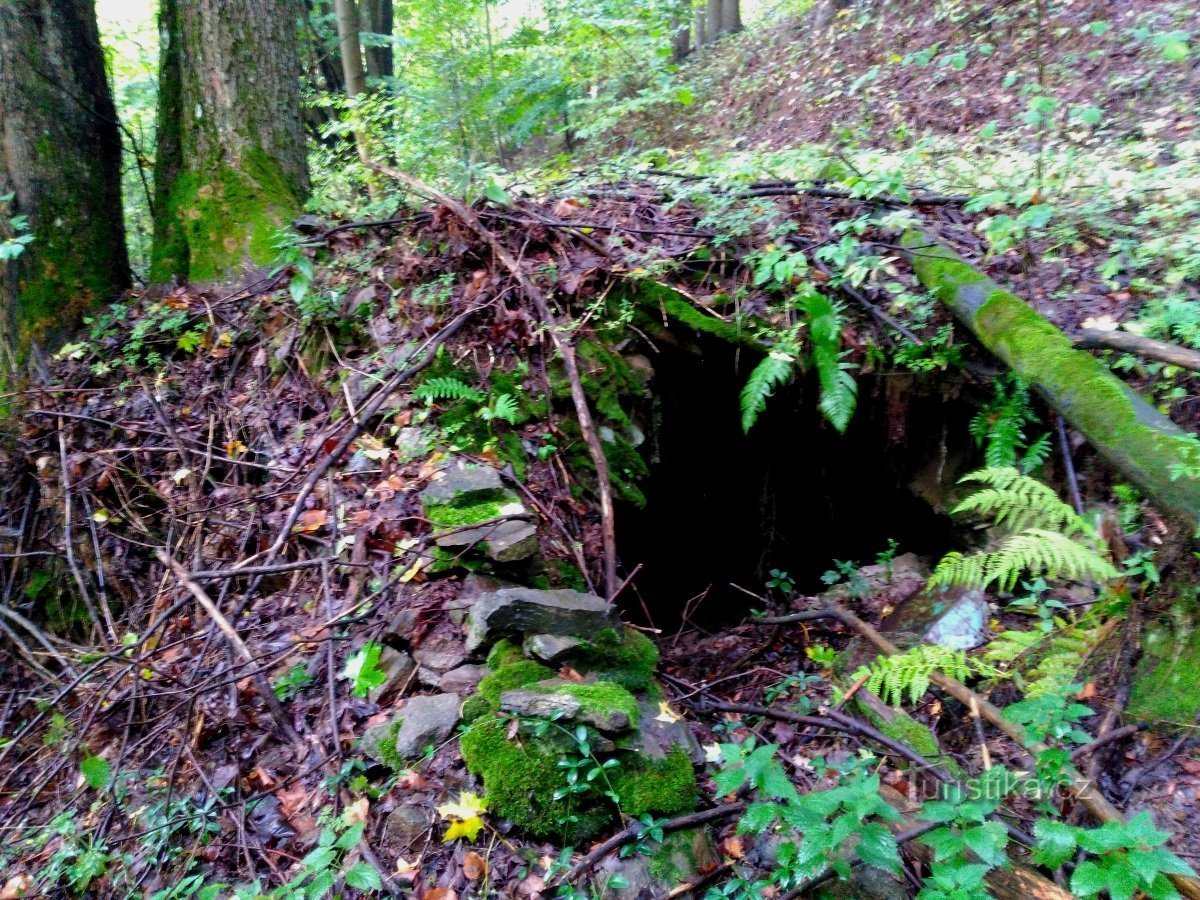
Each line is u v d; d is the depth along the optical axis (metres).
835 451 5.06
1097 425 2.96
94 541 4.10
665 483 5.38
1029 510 3.16
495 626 2.86
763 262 4.05
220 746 2.96
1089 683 2.90
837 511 5.43
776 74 11.12
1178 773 2.53
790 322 4.35
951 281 3.86
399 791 2.55
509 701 2.57
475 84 10.00
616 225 4.70
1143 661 2.83
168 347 4.81
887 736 2.89
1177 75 6.45
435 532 3.24
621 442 4.21
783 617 4.16
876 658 3.31
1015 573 2.88
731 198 4.64
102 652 3.80
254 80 5.38
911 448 4.61
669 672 4.12
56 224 5.09
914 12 9.69
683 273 4.61
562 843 2.45
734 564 5.91
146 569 4.07
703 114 11.63
